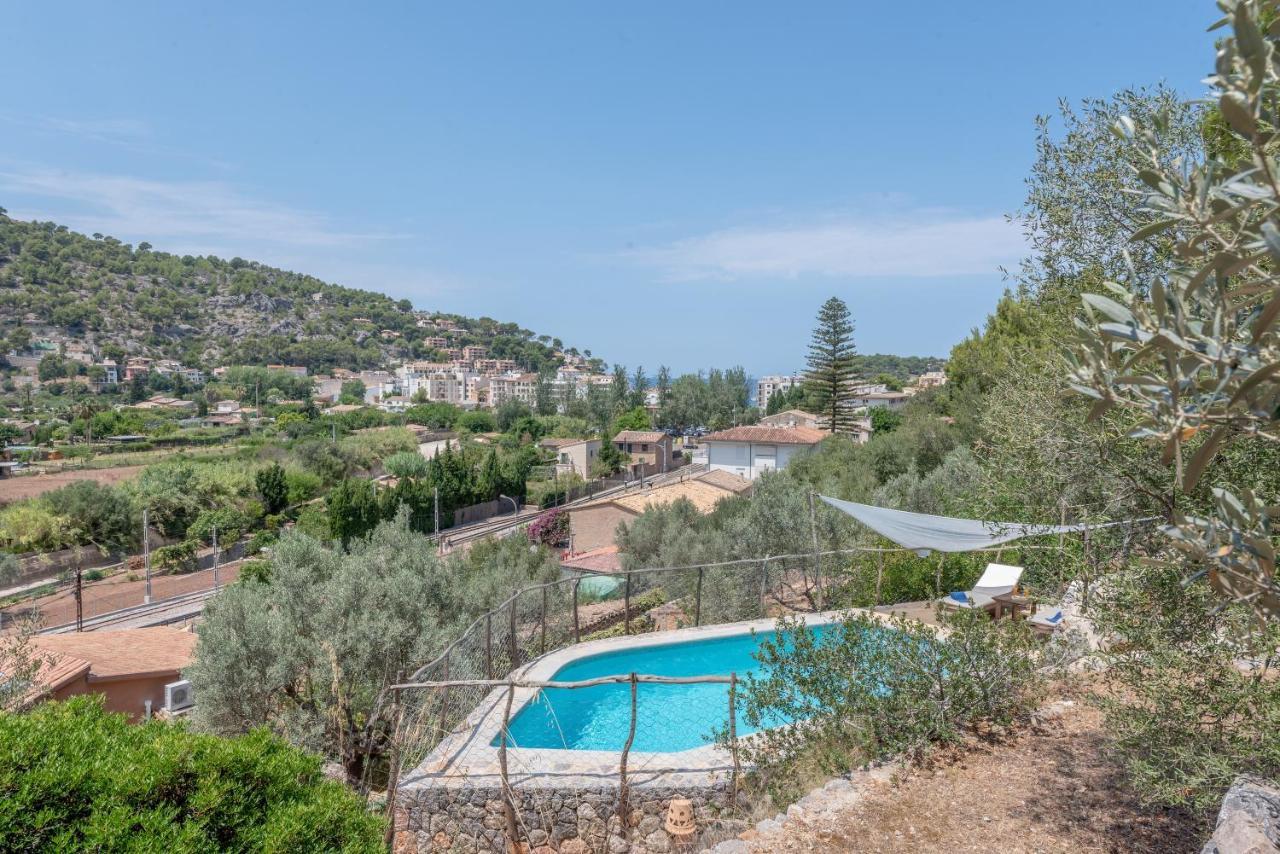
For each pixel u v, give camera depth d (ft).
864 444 119.55
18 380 515.09
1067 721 25.86
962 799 21.68
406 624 50.78
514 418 409.49
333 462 251.39
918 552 49.80
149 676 64.90
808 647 28.84
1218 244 8.34
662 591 69.46
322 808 17.62
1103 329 8.54
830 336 186.80
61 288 654.53
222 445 317.83
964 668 26.17
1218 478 16.55
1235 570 8.75
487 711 35.96
